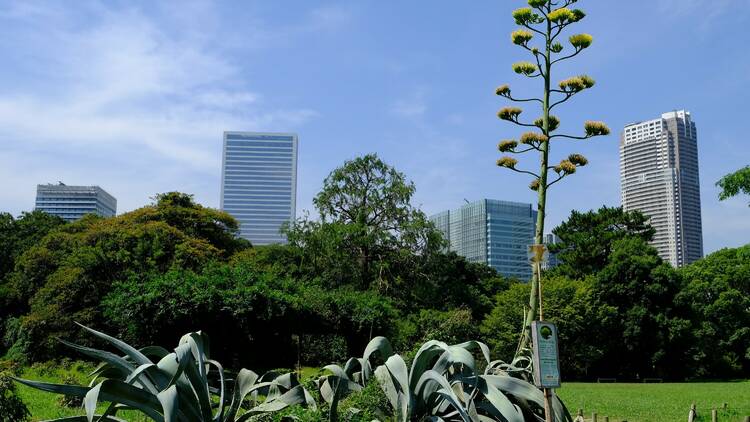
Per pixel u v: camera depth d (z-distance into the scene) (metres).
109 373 7.45
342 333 27.92
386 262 36.03
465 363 6.79
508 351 41.28
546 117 11.50
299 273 39.38
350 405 8.09
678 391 30.09
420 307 37.19
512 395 8.30
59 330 30.12
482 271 57.97
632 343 44.28
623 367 45.78
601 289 45.41
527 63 11.60
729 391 30.12
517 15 11.54
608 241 49.34
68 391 6.75
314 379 10.48
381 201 37.22
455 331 29.88
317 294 27.80
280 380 8.58
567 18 11.16
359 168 37.78
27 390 19.50
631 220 51.16
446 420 7.41
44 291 31.09
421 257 37.88
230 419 7.68
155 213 42.62
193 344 7.34
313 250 36.59
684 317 45.41
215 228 45.91
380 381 7.66
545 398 7.00
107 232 35.78
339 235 35.19
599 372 46.09
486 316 42.84
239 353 25.12
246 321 24.02
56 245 43.19
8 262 52.41
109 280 30.97
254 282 26.09
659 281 45.12
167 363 6.88
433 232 37.84
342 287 34.78
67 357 29.48
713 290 51.38
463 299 42.88
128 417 12.48
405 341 27.73
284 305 25.17
